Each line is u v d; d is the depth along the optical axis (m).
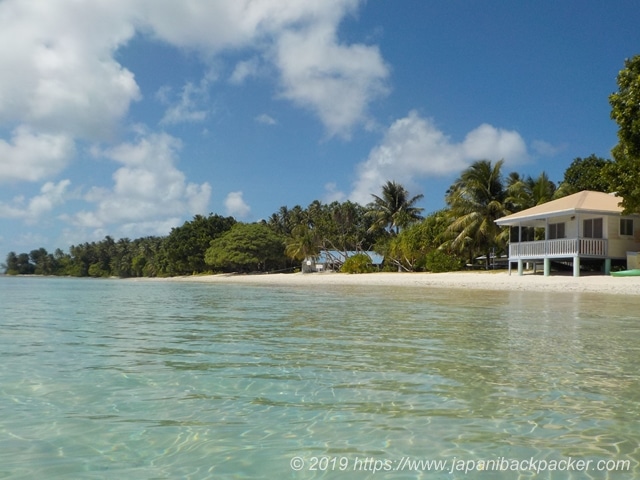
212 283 43.94
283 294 21.33
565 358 5.90
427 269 41.78
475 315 10.80
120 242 134.50
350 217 67.06
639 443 3.30
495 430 3.53
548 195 38.84
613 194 27.80
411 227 46.56
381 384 4.75
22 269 165.00
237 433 3.52
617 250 25.22
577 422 3.67
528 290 20.95
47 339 7.71
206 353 6.38
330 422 3.71
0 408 4.06
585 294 17.78
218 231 81.81
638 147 20.48
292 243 67.88
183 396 4.39
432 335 7.80
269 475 2.89
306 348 6.71
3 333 8.49
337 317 10.77
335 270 62.09
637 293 17.62
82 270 134.62
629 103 19.81
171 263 83.88
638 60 20.23
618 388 4.54
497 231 38.50
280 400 4.25
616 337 7.46
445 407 4.03
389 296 18.25
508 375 5.06
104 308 14.23
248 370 5.37
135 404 4.16
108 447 3.28
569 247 25.17
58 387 4.70
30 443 3.35
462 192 39.88
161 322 10.19
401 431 3.52
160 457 3.13
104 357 6.16
